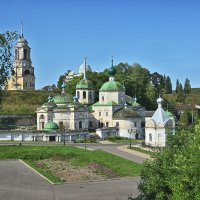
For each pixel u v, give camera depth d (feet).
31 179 297.74
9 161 386.73
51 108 603.67
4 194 247.50
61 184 282.36
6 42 212.23
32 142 533.55
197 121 153.99
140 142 550.77
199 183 130.00
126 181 294.05
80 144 517.96
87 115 615.57
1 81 214.90
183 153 142.92
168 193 159.63
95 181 294.46
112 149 459.73
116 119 620.08
